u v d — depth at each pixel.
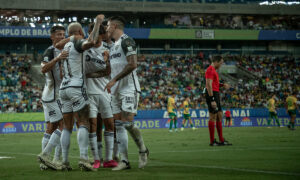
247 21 62.09
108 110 7.67
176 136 20.50
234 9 59.56
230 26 59.72
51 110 7.89
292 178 5.46
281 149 10.81
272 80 54.47
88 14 56.72
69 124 7.14
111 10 55.31
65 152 7.05
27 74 48.38
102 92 7.57
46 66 7.29
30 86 45.09
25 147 14.18
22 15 53.62
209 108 12.65
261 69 56.88
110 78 7.60
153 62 54.66
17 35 49.97
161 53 59.03
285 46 63.06
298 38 59.75
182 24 59.00
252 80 53.28
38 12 54.34
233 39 58.34
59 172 6.72
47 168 7.29
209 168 6.79
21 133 29.41
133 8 56.22
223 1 60.53
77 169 7.21
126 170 6.85
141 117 36.12
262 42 62.00
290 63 58.47
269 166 6.97
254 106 46.38
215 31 57.72
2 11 52.69
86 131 6.94
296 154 9.33
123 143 7.08
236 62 57.75
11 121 31.12
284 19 62.97
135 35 55.62
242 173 6.05
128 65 6.91
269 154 9.34
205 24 59.47
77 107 6.96
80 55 7.04
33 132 31.20
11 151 12.16
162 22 59.66
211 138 12.79
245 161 7.87
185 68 54.12
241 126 38.12
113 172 6.55
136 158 9.27
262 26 60.81
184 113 30.05
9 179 5.84
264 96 49.41
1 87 43.97
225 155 9.26
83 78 7.08
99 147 8.14
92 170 6.87
